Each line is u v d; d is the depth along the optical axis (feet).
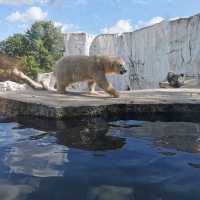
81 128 18.30
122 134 16.48
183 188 8.97
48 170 10.71
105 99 25.68
